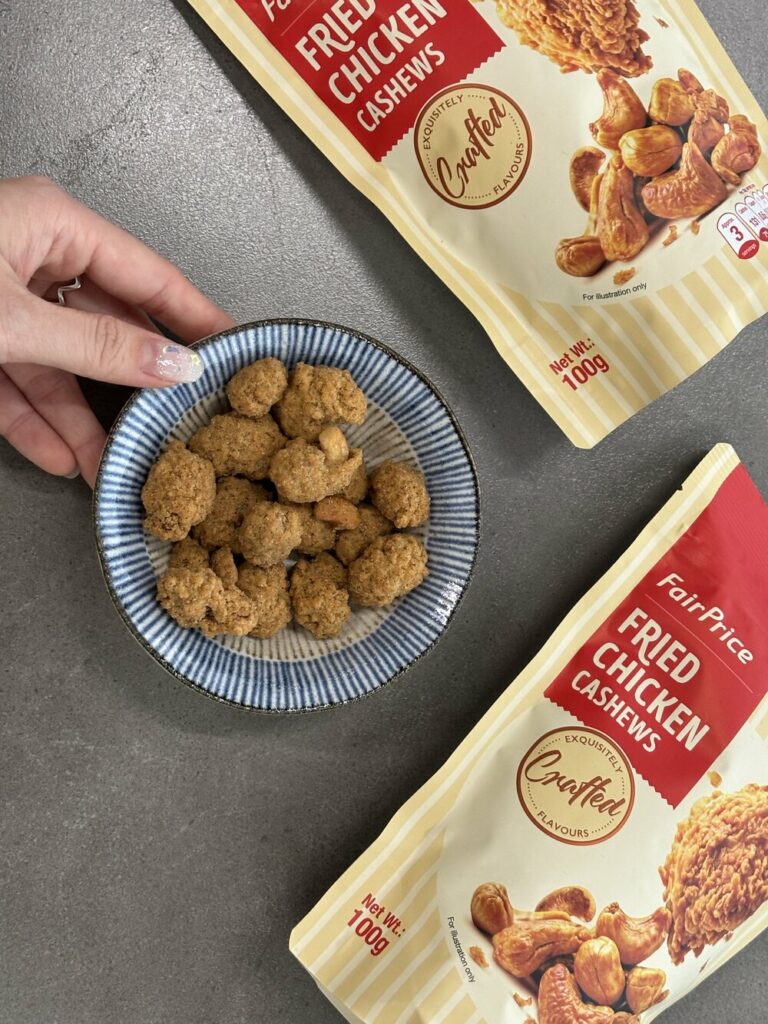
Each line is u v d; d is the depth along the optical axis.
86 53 0.26
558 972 0.26
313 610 0.24
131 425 0.23
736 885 0.27
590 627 0.28
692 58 0.27
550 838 0.26
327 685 0.25
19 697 0.27
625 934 0.26
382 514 0.25
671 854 0.26
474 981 0.26
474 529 0.25
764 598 0.29
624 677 0.28
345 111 0.27
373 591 0.24
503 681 0.29
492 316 0.27
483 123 0.26
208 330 0.26
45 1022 0.27
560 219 0.26
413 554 0.24
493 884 0.26
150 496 0.23
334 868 0.28
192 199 0.27
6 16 0.26
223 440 0.24
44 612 0.27
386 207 0.27
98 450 0.26
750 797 0.27
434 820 0.27
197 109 0.27
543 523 0.29
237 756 0.28
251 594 0.24
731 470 0.29
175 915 0.27
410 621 0.25
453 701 0.29
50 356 0.22
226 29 0.26
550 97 0.26
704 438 0.30
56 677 0.27
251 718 0.28
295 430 0.24
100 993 0.27
